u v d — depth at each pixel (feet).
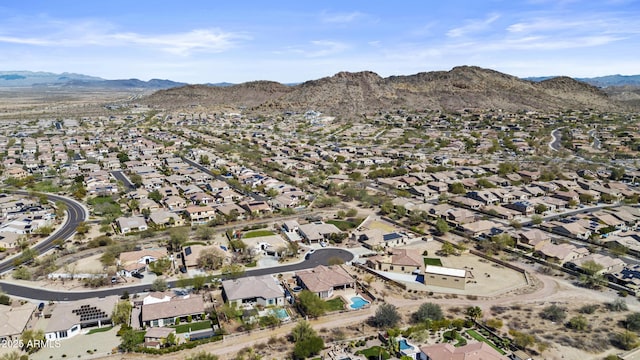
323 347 287.48
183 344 291.17
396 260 424.46
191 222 567.59
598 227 524.93
